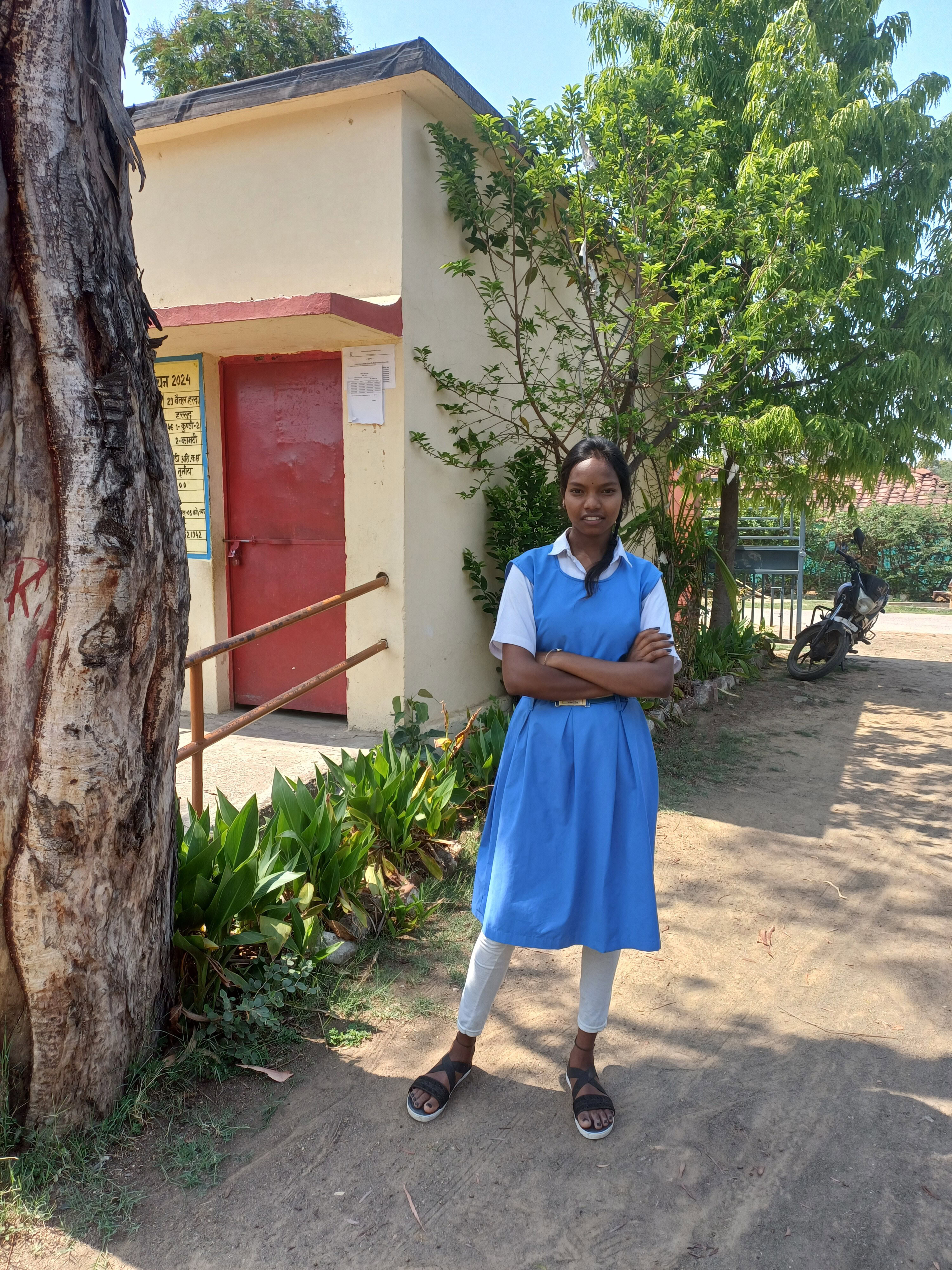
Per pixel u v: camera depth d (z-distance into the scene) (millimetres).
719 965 3141
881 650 11203
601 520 2125
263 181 4922
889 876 3984
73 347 1808
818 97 6984
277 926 2621
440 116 4863
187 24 12211
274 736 4859
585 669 2070
